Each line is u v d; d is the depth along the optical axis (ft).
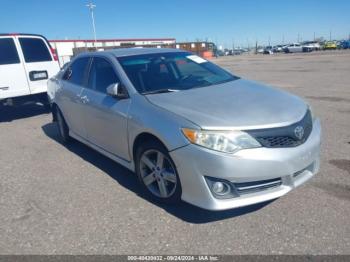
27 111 30.73
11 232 10.43
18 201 12.50
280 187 10.12
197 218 10.66
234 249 9.05
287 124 9.94
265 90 12.73
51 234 10.19
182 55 15.71
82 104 15.46
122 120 12.34
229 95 11.85
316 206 10.94
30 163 16.57
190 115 10.24
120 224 10.55
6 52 24.72
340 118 22.25
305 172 10.88
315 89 36.01
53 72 27.30
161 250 9.18
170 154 10.26
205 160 9.52
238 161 9.32
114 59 14.28
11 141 20.77
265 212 10.75
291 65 79.00
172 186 11.19
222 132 9.47
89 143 16.28
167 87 12.93
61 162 16.46
